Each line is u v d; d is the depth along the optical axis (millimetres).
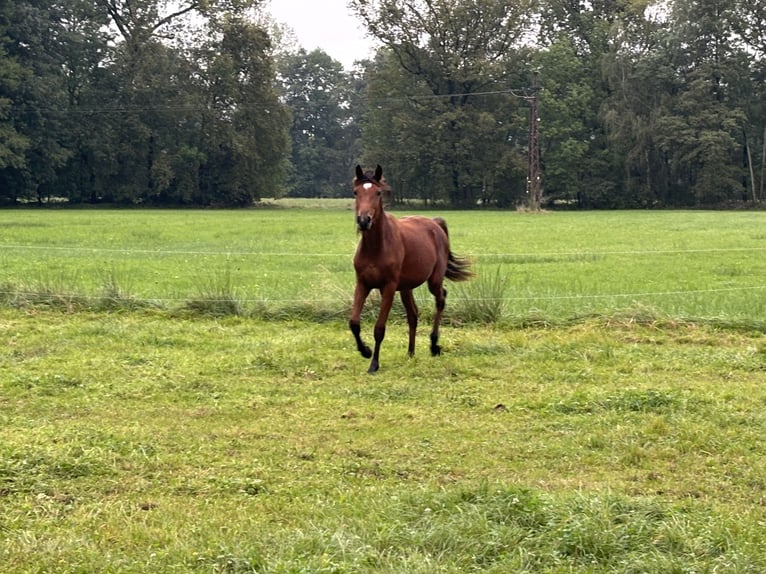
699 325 12406
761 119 73625
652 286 17641
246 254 24969
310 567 4406
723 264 22672
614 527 4969
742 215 59125
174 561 4617
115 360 10031
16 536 4914
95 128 69750
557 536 4859
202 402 8344
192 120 72188
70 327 12000
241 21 72812
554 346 11039
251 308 13125
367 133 82188
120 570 4516
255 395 8617
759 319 12594
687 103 71000
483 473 6285
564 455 6777
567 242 32375
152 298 14125
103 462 6277
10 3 63250
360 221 9445
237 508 5461
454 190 77625
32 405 8078
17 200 73500
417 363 10219
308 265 21859
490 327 12508
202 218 52188
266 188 77375
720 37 72125
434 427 7539
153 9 70812
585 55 80562
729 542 4840
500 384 9219
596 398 8406
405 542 4824
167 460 6418
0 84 62188
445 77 74562
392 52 76688
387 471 6289
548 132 75438
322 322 12820
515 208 77062
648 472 6371
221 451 6719
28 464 6141
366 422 7652
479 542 4816
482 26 74125
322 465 6383
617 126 71688
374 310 12961
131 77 70562
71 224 42125
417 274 10469
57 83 65812
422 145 74750
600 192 75562
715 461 6633
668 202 75750
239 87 73125
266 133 74375
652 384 9188
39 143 65250
